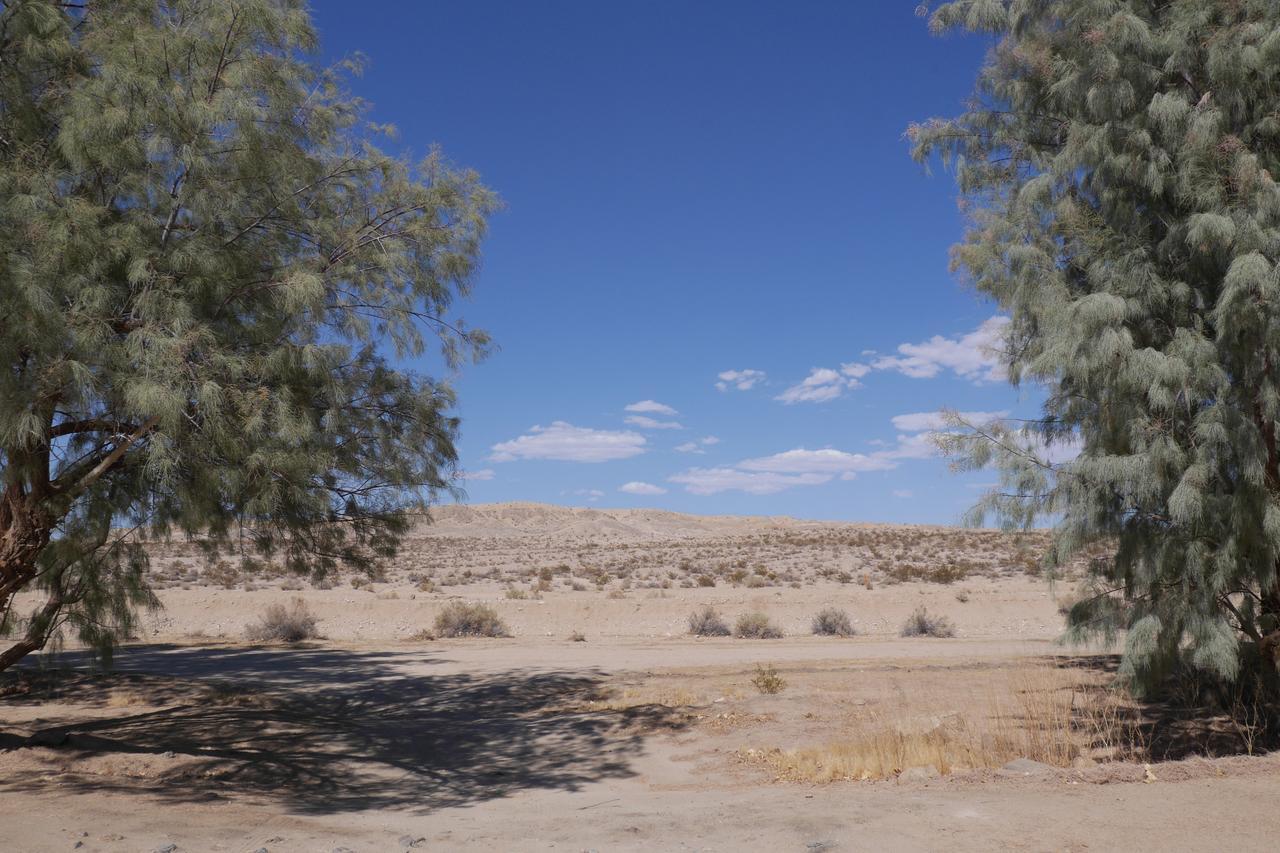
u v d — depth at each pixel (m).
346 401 10.56
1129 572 10.88
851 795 8.19
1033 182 11.45
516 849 7.09
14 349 8.22
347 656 25.02
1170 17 10.70
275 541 11.79
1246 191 9.66
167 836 7.26
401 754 13.07
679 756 12.28
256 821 8.27
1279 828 6.27
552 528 129.50
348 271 10.27
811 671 19.58
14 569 10.09
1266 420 9.96
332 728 14.80
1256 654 11.52
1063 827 6.48
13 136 9.30
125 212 9.58
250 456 8.89
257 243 10.04
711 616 32.75
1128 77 10.58
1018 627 34.22
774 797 8.62
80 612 11.23
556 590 47.12
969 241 12.27
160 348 8.39
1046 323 10.90
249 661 23.95
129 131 9.21
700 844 6.82
